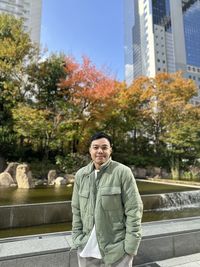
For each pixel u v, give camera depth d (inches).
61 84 504.1
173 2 2218.3
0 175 390.9
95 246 58.9
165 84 695.1
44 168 504.7
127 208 58.3
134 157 698.8
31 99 556.4
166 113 690.8
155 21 2084.2
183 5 2285.9
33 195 290.7
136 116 722.2
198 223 130.3
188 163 708.0
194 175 655.1
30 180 386.3
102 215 58.6
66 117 506.0
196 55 2166.6
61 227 191.0
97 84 503.8
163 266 101.0
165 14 2156.7
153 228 118.1
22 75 530.0
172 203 292.2
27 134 468.1
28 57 535.2
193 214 260.2
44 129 463.2
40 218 195.0
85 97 506.3
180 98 676.1
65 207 208.7
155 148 757.3
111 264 56.6
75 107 509.0
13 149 523.5
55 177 457.4
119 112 650.2
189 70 2079.2
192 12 2300.7
